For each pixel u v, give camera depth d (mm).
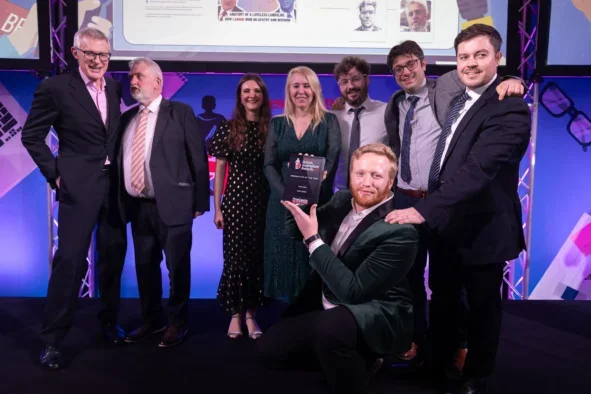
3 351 2375
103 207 2379
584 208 3531
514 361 2311
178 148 2379
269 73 3156
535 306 3172
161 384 2033
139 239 2461
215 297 3584
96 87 2312
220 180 2643
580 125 3465
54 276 2246
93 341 2492
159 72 2359
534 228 3543
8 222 3451
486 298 1842
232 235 2541
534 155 3262
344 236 1854
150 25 3113
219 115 3438
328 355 1715
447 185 1738
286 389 1997
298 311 1983
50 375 2111
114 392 1961
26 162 3422
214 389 1993
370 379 2043
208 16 3123
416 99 2350
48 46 3035
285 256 2439
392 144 2490
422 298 2369
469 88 1882
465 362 1914
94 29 2236
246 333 2621
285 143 2422
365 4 3141
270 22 3139
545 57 3105
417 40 3166
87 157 2283
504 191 1831
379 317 1718
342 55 3164
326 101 3441
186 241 2410
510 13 3111
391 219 1724
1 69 3043
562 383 2084
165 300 3293
